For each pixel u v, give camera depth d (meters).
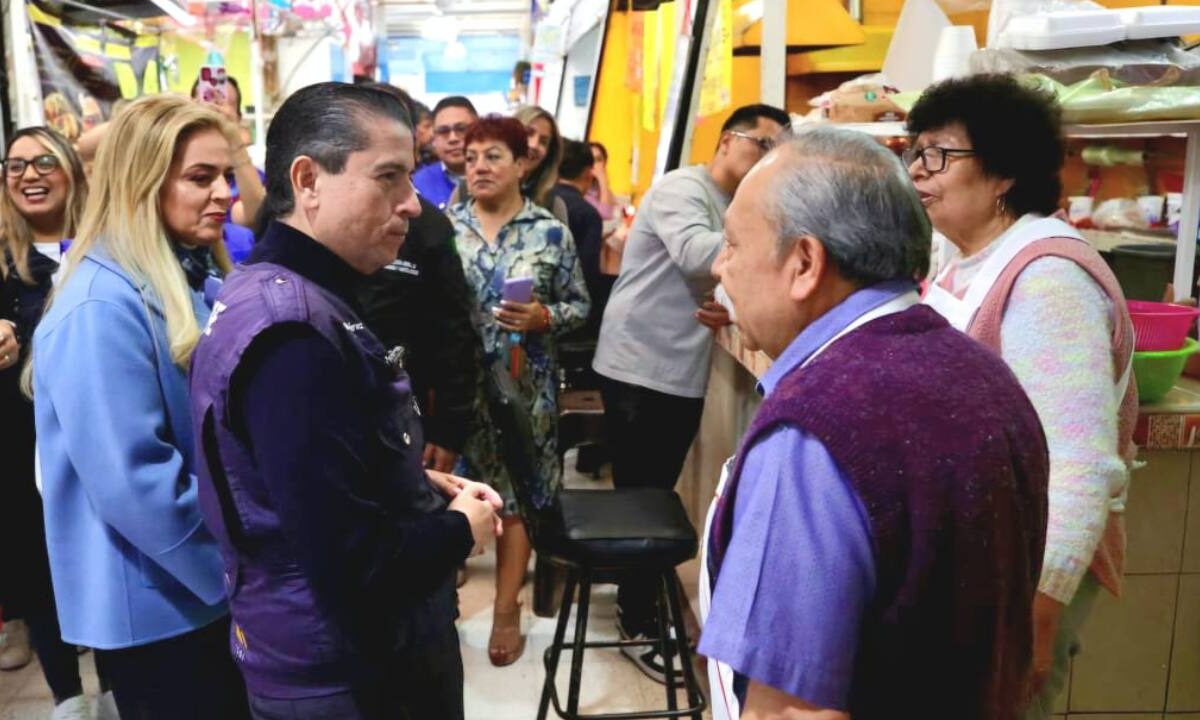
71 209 2.54
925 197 1.42
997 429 0.89
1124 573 1.84
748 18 3.41
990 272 1.35
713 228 2.81
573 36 6.91
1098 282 1.30
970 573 0.87
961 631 0.88
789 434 0.88
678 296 2.89
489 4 11.59
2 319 2.43
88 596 1.57
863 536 0.85
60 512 1.57
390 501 1.31
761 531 0.87
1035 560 0.98
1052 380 1.25
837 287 0.96
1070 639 1.51
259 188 2.93
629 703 2.76
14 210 2.50
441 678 1.48
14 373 2.35
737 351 2.64
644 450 3.00
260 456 1.17
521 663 2.97
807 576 0.85
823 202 0.92
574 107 7.86
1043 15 1.81
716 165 2.80
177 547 1.51
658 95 4.29
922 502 0.84
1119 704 1.88
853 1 3.54
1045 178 1.38
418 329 2.61
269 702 1.31
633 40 5.30
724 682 1.09
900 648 0.88
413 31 13.91
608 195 6.16
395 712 1.38
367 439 1.23
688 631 3.05
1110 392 1.25
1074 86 1.76
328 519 1.16
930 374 0.89
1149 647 1.86
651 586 2.95
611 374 2.98
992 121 1.35
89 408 1.47
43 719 2.62
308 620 1.27
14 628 2.91
